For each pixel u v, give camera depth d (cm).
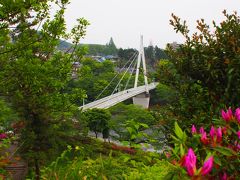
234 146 280
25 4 805
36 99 1209
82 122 2345
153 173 409
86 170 404
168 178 245
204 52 567
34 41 949
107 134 6469
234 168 262
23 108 1519
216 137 268
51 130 1798
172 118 549
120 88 13675
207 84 559
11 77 947
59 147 2003
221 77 548
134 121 495
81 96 1372
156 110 584
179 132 274
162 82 596
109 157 429
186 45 583
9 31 877
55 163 404
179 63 577
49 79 1095
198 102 548
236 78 516
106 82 12950
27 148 1719
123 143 495
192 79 576
